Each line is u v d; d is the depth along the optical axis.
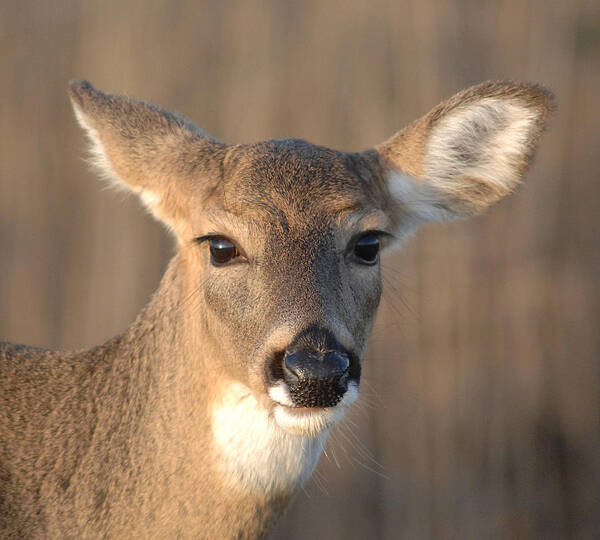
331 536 15.37
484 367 16.12
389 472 15.73
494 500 15.77
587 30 17.73
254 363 6.39
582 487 15.90
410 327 16.06
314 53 17.61
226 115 17.78
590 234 16.91
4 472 6.81
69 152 18.23
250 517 6.72
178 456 6.64
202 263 6.94
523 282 16.44
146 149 7.38
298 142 7.14
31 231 17.94
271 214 6.62
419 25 17.31
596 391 16.27
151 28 18.27
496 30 17.59
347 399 6.26
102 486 6.73
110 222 17.58
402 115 17.11
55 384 7.18
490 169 7.65
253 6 17.95
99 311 17.39
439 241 16.31
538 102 7.30
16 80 18.53
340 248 6.66
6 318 17.70
